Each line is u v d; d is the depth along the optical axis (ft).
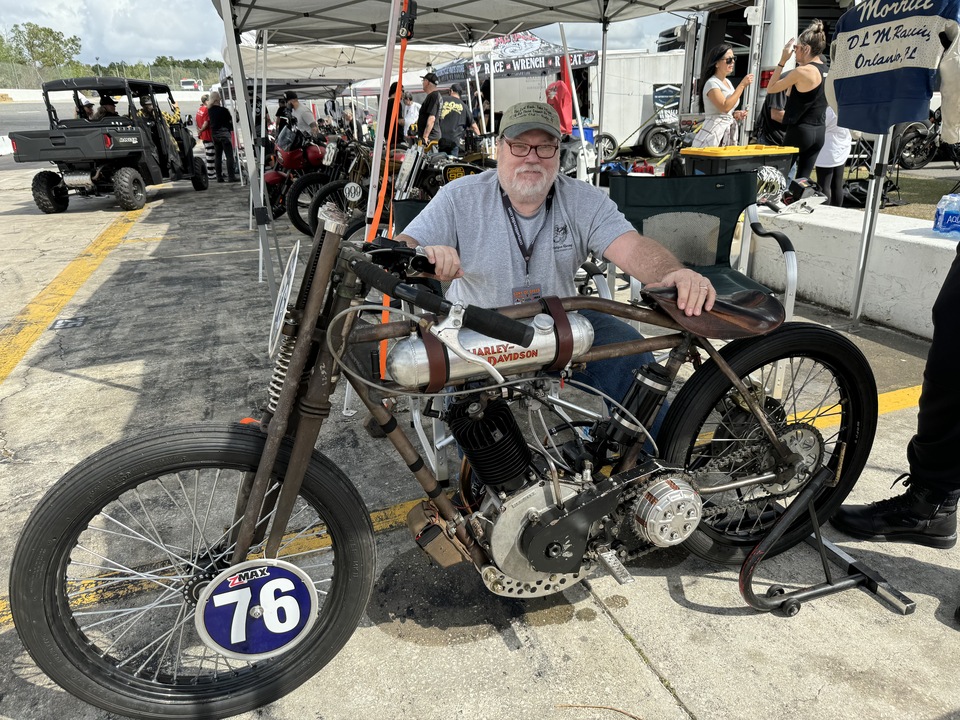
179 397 11.90
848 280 14.23
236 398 11.77
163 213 32.65
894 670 5.89
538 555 5.60
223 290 18.62
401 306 8.44
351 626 5.78
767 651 6.15
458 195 6.93
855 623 6.46
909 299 13.05
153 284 19.47
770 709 5.55
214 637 5.33
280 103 43.47
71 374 13.10
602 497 5.67
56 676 5.07
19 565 4.78
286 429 5.12
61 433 10.71
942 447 6.92
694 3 15.67
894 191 25.11
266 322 15.76
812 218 15.24
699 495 6.19
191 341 14.71
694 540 6.91
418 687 5.88
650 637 6.35
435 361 4.98
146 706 5.32
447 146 26.76
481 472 5.63
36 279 20.53
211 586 5.18
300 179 24.59
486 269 6.97
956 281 6.43
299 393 5.30
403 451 5.56
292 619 5.53
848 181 24.21
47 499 4.84
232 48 12.24
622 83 51.55
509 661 6.13
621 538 6.23
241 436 5.22
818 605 6.72
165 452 5.01
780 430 6.72
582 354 5.52
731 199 10.66
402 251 5.08
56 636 4.99
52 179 32.99
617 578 5.83
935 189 25.71
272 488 5.46
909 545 7.61
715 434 7.77
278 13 12.98
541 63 42.80
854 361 6.69
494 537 5.59
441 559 5.88
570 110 29.86
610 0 15.97
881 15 10.92
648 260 6.48
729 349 6.45
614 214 7.00
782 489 6.89
